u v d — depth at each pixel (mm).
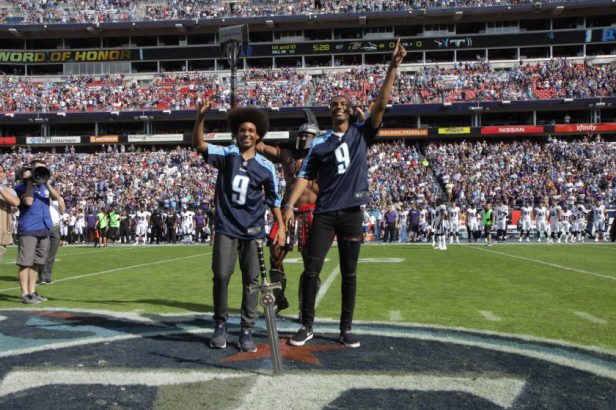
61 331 5164
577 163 35969
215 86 48562
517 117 46219
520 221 25297
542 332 5039
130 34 52688
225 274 4488
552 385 3502
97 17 52250
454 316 5852
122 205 29938
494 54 50000
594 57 47562
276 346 3740
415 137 44500
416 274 10148
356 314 5977
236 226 4477
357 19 49625
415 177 35625
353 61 51344
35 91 49000
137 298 7410
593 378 3648
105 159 41562
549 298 7137
